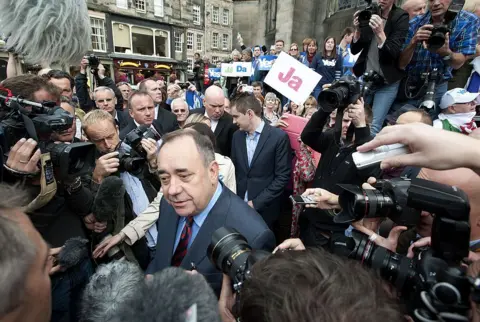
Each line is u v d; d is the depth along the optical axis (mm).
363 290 495
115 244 1808
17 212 648
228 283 1002
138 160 1870
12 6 2086
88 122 1950
